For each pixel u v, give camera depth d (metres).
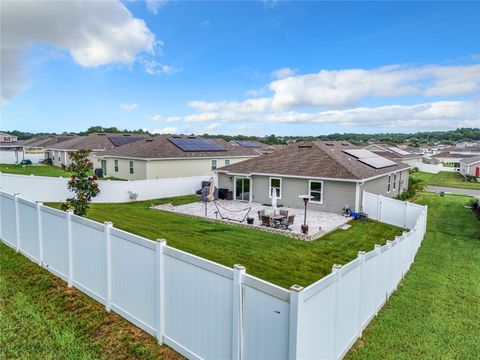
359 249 13.06
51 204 20.77
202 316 5.10
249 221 17.00
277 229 15.81
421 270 10.47
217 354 4.93
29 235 9.88
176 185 26.56
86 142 44.19
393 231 16.34
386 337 6.29
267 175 22.77
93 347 5.90
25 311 7.13
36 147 53.66
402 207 16.98
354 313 5.91
